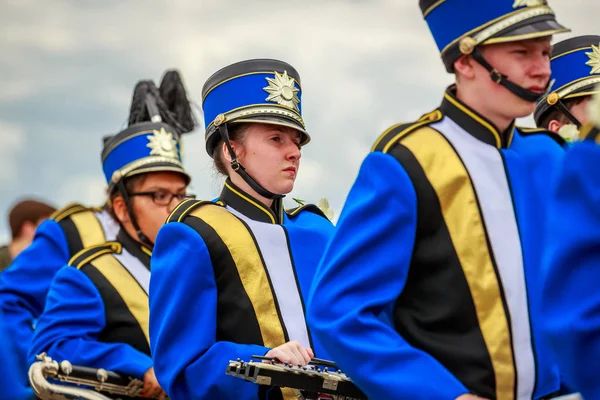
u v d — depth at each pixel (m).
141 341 15.32
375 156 9.69
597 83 12.80
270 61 12.25
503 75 9.52
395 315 9.69
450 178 9.51
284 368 10.45
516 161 9.74
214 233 11.97
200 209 12.22
